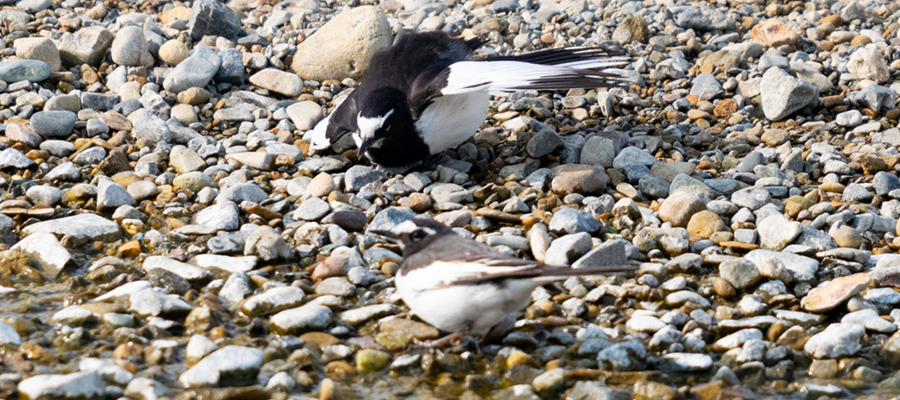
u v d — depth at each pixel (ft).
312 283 29.96
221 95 48.32
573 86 34.53
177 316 26.61
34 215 34.32
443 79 36.32
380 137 37.37
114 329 25.58
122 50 49.47
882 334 25.98
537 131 44.55
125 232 33.96
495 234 33.45
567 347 25.46
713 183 38.50
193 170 39.75
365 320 26.96
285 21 60.85
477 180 40.09
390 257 31.50
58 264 30.19
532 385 23.12
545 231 33.24
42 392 21.66
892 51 54.13
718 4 65.72
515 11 64.69
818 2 65.41
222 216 33.94
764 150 42.16
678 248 32.50
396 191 37.68
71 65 50.19
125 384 22.81
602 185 38.34
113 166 39.19
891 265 30.58
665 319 26.76
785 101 45.80
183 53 50.78
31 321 25.73
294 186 38.14
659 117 46.47
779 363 24.32
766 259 30.25
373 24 51.11
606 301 28.66
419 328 26.09
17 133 40.86
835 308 27.81
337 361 24.29
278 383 22.74
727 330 26.40
